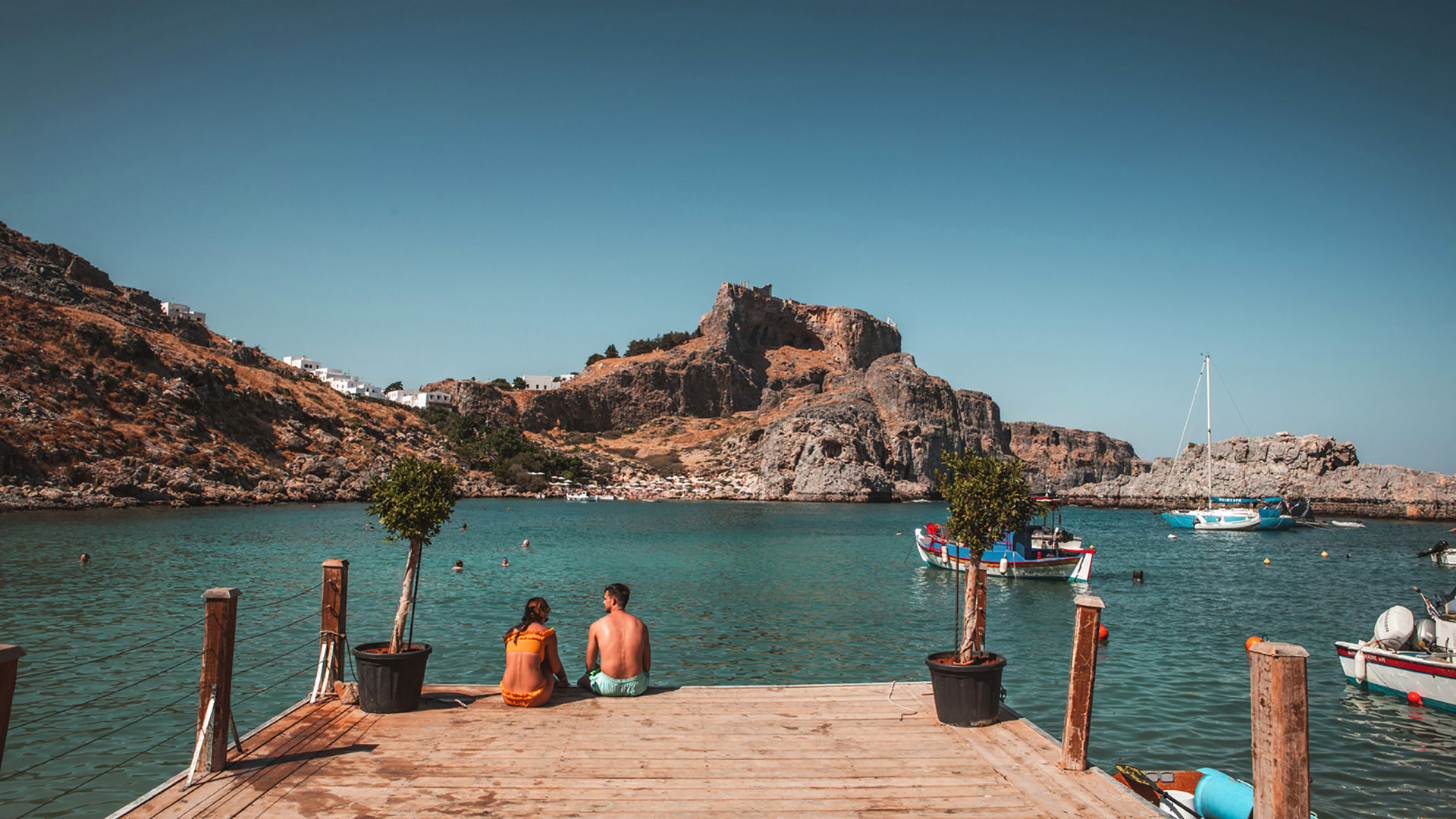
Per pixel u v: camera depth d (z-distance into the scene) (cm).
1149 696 1645
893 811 696
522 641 1004
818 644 2142
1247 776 1202
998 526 1003
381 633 2186
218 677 771
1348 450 12631
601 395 19138
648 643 1082
